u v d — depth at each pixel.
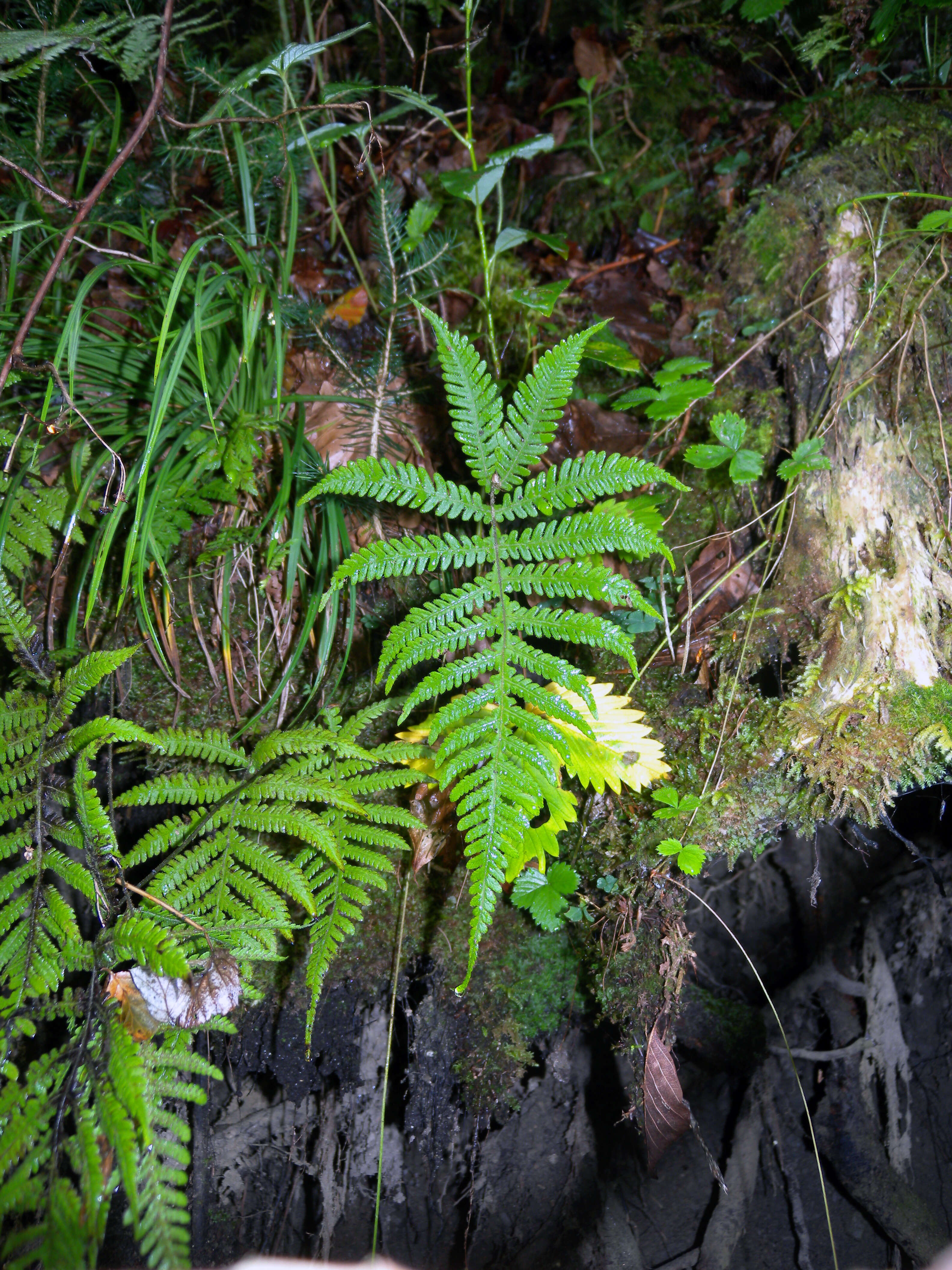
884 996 2.59
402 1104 1.97
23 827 1.49
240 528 1.92
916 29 2.38
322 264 2.64
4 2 2.23
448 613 1.41
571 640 1.38
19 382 1.88
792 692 1.75
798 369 1.98
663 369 2.02
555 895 1.72
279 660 1.97
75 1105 1.21
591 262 2.77
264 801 1.64
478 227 2.64
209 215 2.55
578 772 1.56
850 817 1.93
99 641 1.91
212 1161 1.98
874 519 1.82
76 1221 1.07
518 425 1.44
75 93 2.48
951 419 1.86
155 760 1.88
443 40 3.06
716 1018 2.52
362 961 1.79
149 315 2.07
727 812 1.72
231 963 1.40
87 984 1.84
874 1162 2.44
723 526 2.00
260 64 1.87
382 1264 2.11
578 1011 2.01
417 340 2.39
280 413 1.96
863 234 1.97
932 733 1.64
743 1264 2.37
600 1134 2.25
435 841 1.71
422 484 1.43
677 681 1.88
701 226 2.69
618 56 3.00
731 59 2.93
